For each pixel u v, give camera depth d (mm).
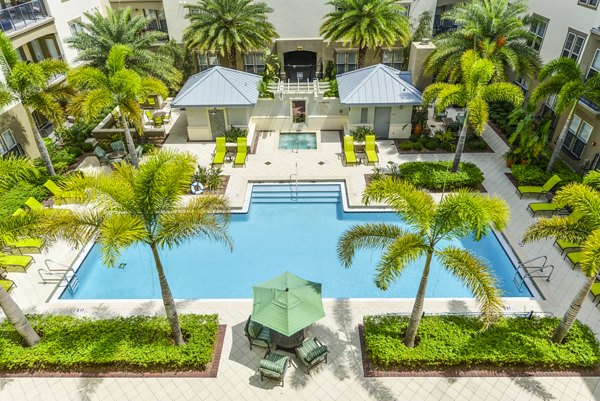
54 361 11758
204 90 23000
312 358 11633
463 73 18750
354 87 23078
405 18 24953
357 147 22750
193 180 19938
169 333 12609
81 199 9859
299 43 29469
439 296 14633
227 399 11227
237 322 13383
